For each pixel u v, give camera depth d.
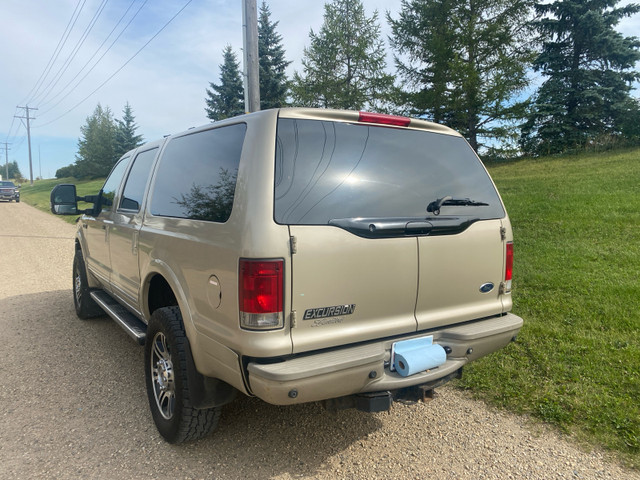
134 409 3.64
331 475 2.83
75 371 4.36
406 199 2.81
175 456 3.02
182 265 2.92
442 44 22.78
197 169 3.04
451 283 2.94
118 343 5.09
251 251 2.30
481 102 22.70
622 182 12.55
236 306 2.39
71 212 5.10
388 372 2.70
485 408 3.60
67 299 7.05
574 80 23.84
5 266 9.91
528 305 5.41
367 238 2.55
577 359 4.09
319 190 2.51
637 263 6.51
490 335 3.02
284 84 36.12
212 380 2.87
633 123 22.19
